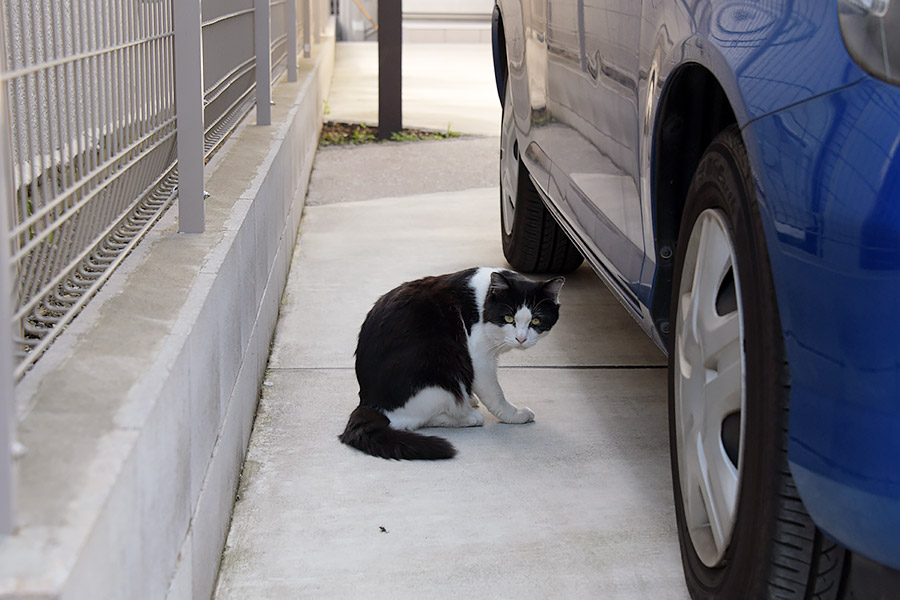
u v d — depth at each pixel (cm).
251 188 366
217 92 407
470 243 577
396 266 528
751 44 187
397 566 247
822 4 171
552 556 253
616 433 330
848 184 156
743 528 190
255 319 347
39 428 158
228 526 265
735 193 198
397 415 327
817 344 164
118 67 249
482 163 819
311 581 240
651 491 289
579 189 332
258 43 515
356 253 554
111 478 142
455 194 714
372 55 1788
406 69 1534
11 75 161
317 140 884
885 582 181
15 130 193
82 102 216
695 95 235
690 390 229
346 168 798
